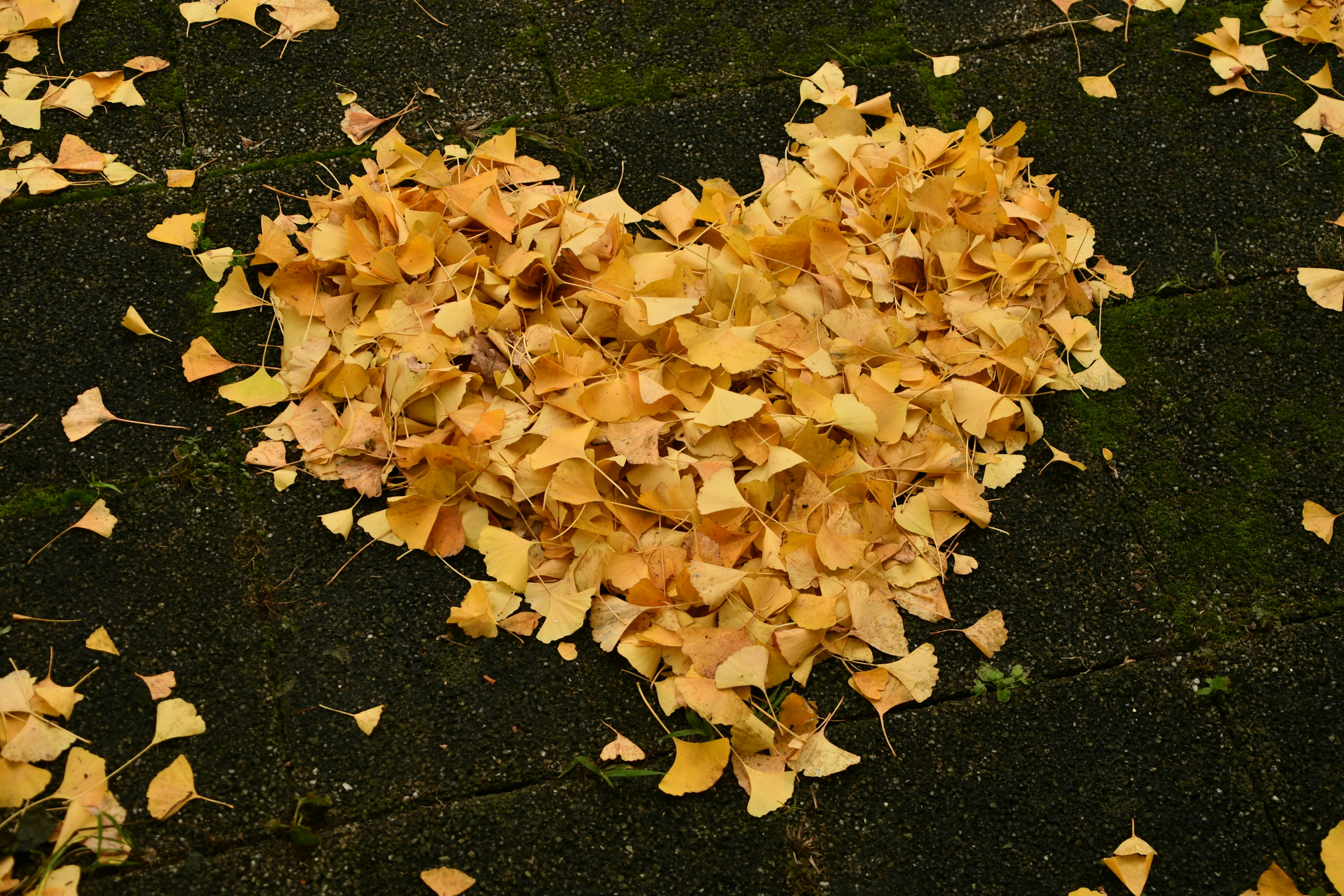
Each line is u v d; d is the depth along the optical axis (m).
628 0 2.34
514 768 2.01
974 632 2.06
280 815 1.99
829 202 2.21
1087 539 2.12
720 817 2.01
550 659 2.05
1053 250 2.17
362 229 2.16
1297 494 2.15
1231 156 2.31
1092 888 2.01
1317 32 2.36
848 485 2.09
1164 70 2.35
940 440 2.12
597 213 2.18
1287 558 2.12
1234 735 2.06
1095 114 2.32
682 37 2.33
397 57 2.29
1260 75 2.36
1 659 2.02
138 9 2.29
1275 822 2.03
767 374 2.12
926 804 2.02
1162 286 2.23
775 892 1.99
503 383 2.09
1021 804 2.03
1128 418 2.17
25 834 1.95
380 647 2.04
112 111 2.24
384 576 2.07
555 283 2.13
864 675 2.04
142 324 2.13
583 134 2.27
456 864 1.99
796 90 2.31
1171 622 2.09
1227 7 2.40
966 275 2.17
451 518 2.07
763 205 2.22
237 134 2.24
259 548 2.07
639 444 2.05
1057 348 2.19
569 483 2.05
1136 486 2.14
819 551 2.04
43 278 2.16
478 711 2.03
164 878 1.96
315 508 2.09
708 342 2.09
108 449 2.10
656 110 2.29
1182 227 2.26
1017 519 2.12
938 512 2.11
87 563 2.06
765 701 2.04
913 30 2.35
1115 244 2.25
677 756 2.00
